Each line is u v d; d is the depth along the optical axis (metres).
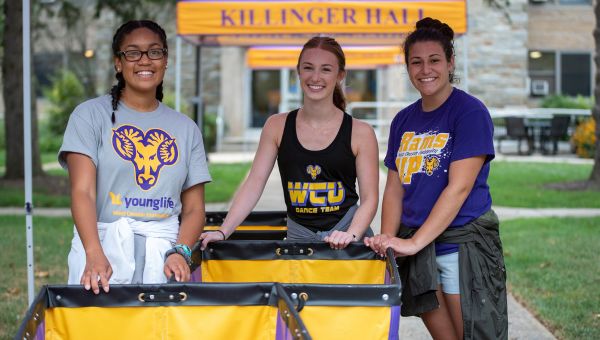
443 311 3.70
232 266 3.85
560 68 24.02
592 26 23.94
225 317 2.99
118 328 2.97
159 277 3.33
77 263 3.40
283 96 23.64
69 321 2.96
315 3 10.44
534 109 22.02
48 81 24.81
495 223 3.62
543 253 8.05
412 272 3.58
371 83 24.06
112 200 3.36
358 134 3.88
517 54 22.72
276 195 11.86
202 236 3.86
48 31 19.11
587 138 19.42
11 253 8.19
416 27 3.69
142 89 3.39
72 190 3.28
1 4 16.38
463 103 3.54
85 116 3.34
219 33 10.59
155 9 17.62
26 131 5.04
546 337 5.40
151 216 3.40
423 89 3.58
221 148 22.08
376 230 8.73
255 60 18.12
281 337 2.88
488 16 22.55
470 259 3.53
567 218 10.29
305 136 3.90
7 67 13.74
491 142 3.50
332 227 3.98
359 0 10.43
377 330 2.99
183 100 22.58
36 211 11.10
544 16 23.86
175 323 2.98
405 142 3.69
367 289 2.98
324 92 3.83
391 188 3.83
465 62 10.89
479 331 3.52
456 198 3.46
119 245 3.26
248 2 10.52
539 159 19.36
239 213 3.95
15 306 6.12
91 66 23.03
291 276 3.83
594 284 6.79
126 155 3.35
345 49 16.86
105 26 22.44
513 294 6.59
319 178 3.91
